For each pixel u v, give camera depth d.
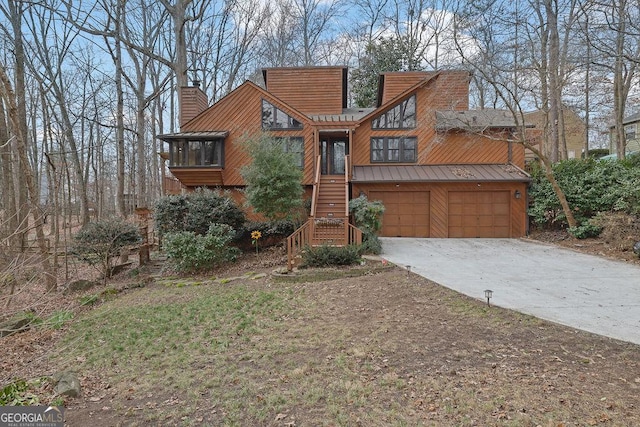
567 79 14.33
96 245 11.47
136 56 22.30
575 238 13.84
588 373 4.13
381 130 17.66
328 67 20.06
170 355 5.50
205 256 11.21
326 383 4.25
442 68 17.09
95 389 4.61
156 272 12.46
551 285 8.03
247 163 16.94
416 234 16.36
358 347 5.17
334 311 6.90
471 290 7.63
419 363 4.59
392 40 27.09
